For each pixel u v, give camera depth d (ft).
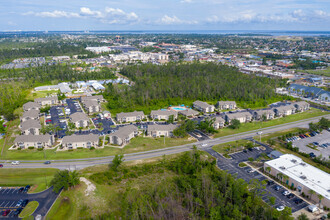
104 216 288.71
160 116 606.14
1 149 453.58
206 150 450.30
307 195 320.91
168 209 298.56
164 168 390.63
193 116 626.23
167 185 335.88
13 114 603.67
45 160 416.05
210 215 277.03
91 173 377.30
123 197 310.45
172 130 508.53
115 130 538.06
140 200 295.89
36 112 609.01
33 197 324.19
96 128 551.18
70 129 534.37
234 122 544.21
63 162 409.69
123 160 400.47
